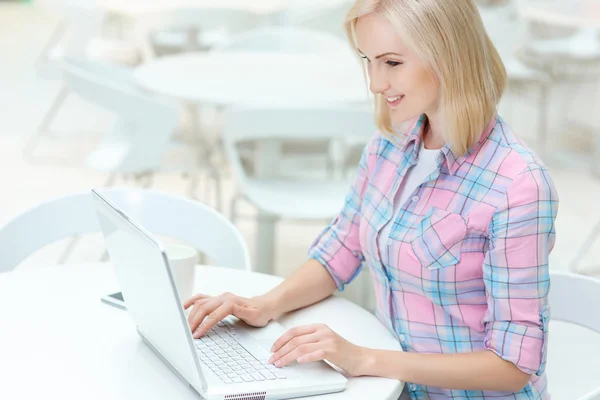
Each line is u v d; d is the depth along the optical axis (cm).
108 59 620
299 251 482
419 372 171
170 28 664
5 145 651
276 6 612
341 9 647
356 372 169
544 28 788
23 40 1083
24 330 184
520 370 173
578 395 215
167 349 165
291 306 200
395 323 196
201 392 155
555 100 794
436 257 181
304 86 424
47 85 842
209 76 438
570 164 641
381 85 178
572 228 519
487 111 177
